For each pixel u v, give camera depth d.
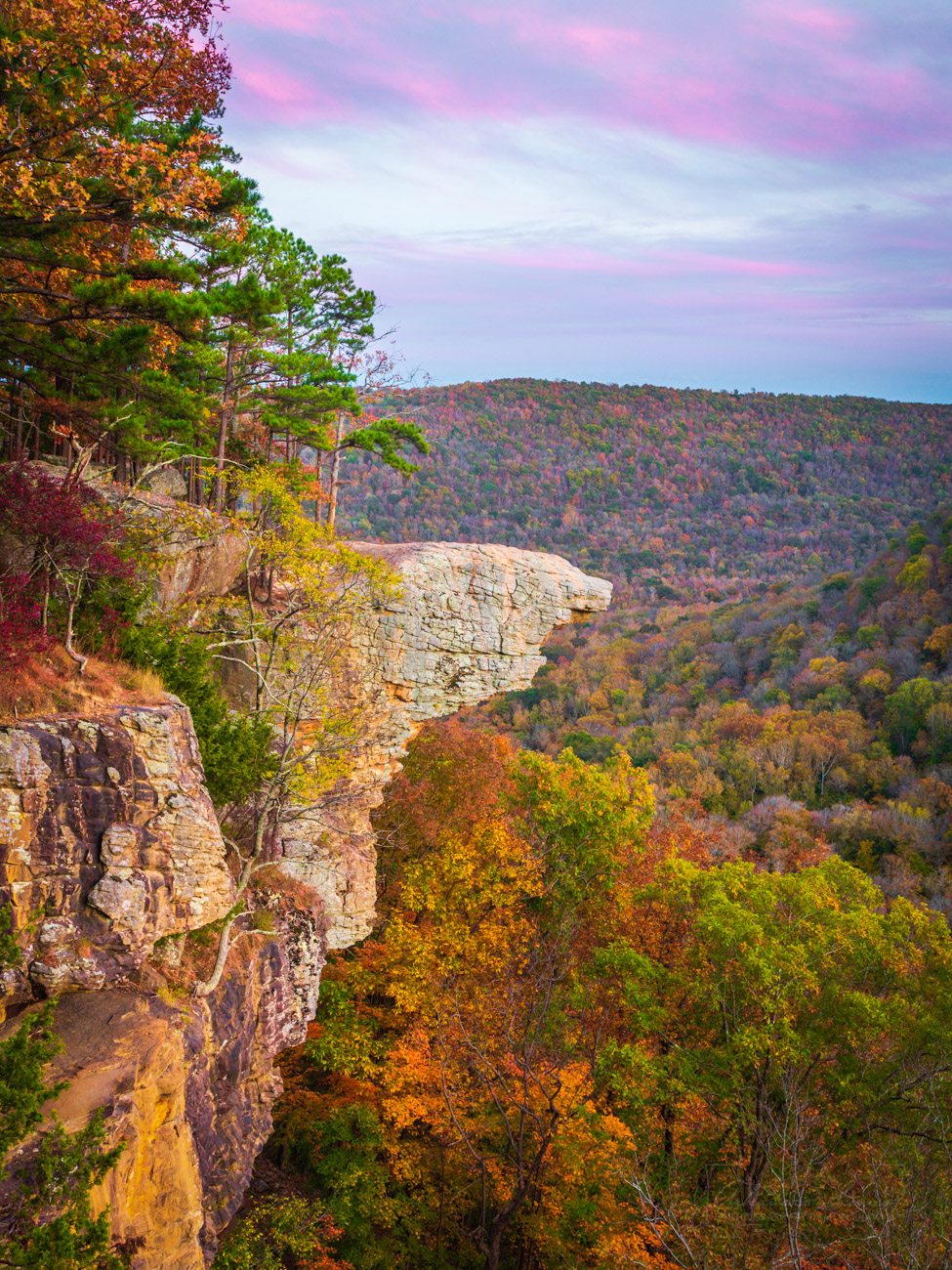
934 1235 15.87
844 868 27.67
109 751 13.93
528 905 32.03
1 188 15.23
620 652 130.62
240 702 24.81
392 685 28.72
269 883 21.92
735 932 22.19
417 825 35.84
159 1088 11.97
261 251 26.09
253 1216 19.84
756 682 112.25
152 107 19.81
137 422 20.36
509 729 107.69
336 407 29.86
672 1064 22.53
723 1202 21.64
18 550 15.96
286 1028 19.48
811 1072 22.33
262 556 25.53
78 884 13.23
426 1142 23.73
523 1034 24.41
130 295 15.70
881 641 105.50
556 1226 20.84
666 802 76.00
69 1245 8.54
